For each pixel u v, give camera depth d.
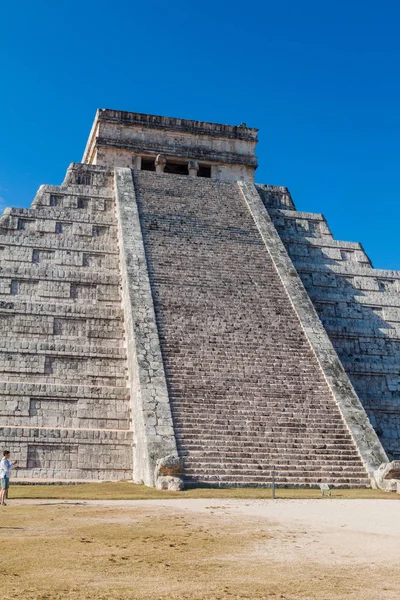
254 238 33.00
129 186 34.94
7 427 23.09
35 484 20.39
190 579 7.61
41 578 7.52
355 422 22.98
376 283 35.56
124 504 15.08
